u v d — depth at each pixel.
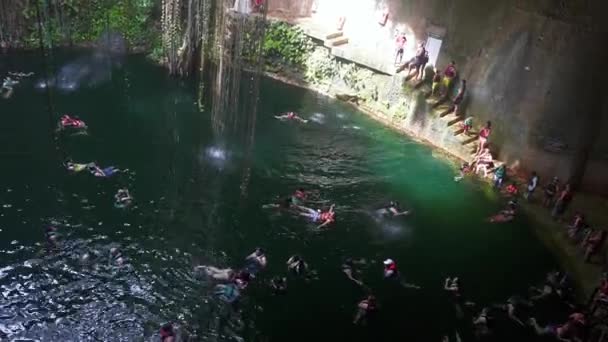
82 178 19.31
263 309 14.99
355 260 17.17
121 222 17.55
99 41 29.33
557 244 18.81
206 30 23.22
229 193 19.67
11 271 15.16
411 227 19.08
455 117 24.47
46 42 28.11
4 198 17.81
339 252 17.45
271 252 17.09
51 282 15.00
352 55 27.41
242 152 22.34
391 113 26.47
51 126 22.08
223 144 22.64
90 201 18.28
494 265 17.72
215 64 23.91
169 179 20.02
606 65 19.69
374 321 15.04
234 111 22.30
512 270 17.58
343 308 15.32
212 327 14.27
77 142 21.41
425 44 26.09
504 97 22.95
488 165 22.45
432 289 16.39
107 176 19.59
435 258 17.73
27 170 19.31
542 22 21.23
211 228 17.81
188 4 24.95
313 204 19.67
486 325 15.19
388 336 14.66
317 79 28.92
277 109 26.36
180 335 13.86
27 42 27.97
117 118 23.52
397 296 16.00
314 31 28.84
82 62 27.75
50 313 14.09
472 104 24.36
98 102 24.56
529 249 18.64
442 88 25.22
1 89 24.28
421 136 25.30
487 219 19.97
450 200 20.89
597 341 14.82
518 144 22.56
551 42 21.03
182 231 17.53
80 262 15.78
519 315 15.81
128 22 29.78
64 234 16.69
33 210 17.50
